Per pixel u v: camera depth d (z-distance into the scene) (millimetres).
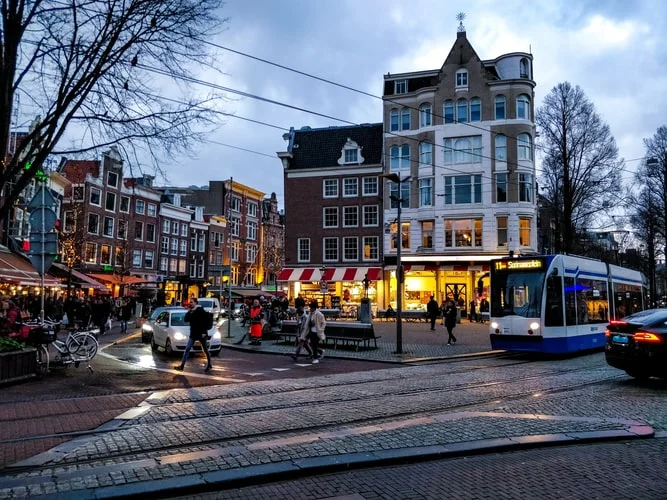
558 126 38500
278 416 8461
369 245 45625
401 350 17906
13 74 11109
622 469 5859
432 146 42719
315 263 46625
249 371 14234
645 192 43562
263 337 24094
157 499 5094
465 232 41344
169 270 59031
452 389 11133
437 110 42875
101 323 26531
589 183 37938
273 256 78188
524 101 41688
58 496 4945
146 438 7086
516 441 6801
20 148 11555
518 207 40469
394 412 8797
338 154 47750
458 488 5293
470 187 41469
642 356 10992
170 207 59156
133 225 53062
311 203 47344
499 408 9055
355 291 44938
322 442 6785
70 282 32906
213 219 67312
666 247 47750
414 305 42031
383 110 45094
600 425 7691
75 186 46031
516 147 40938
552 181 39844
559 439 6926
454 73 42688
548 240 58969
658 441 7082
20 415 8516
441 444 6691
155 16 11117
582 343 17812
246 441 7031
